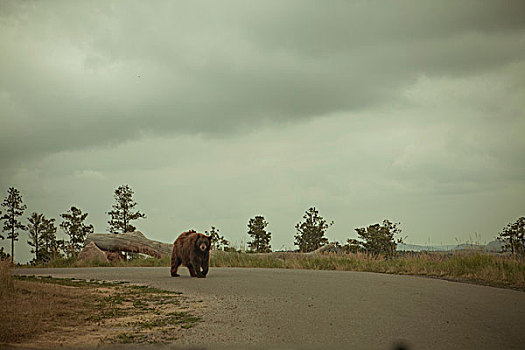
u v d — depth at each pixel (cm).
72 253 3134
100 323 934
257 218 5441
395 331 804
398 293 1199
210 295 1272
